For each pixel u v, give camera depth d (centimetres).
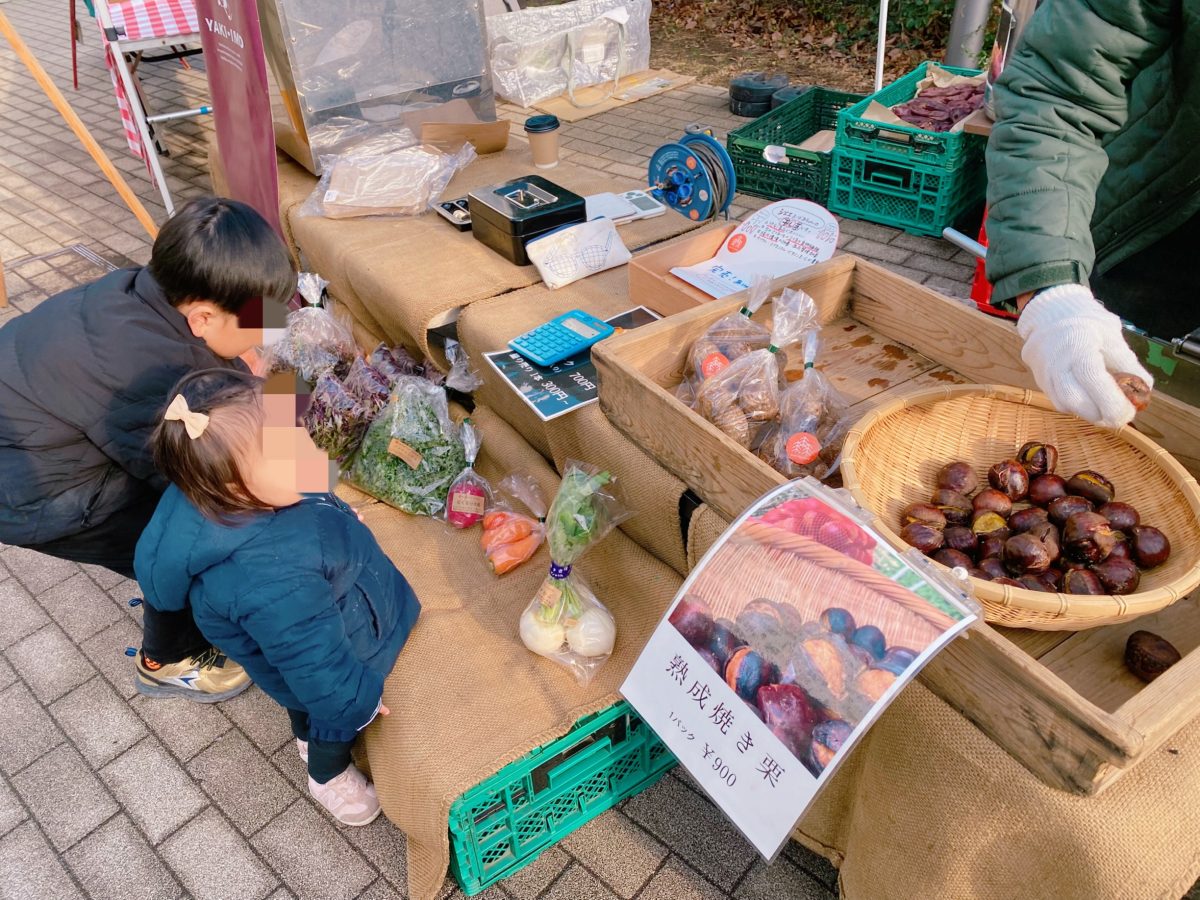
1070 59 145
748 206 482
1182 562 131
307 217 324
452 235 302
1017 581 135
